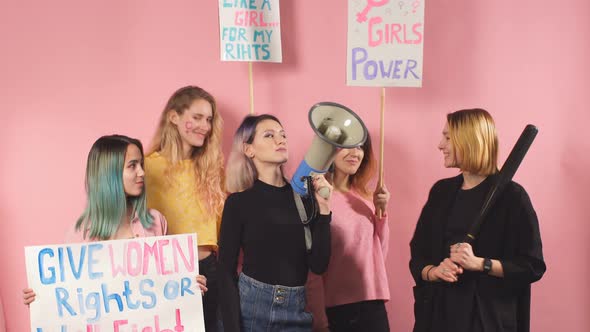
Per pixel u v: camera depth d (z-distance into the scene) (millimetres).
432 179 3115
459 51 3090
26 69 2895
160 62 2969
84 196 2939
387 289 2691
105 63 2938
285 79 3045
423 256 2420
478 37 3090
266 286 2281
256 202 2328
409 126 3098
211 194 2693
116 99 2947
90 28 2926
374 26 2760
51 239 2932
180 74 2982
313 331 2605
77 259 2260
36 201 2916
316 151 2297
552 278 3131
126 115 2955
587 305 3131
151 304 2293
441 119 3104
